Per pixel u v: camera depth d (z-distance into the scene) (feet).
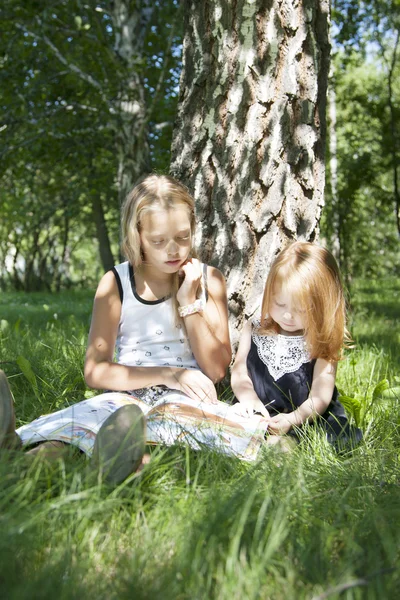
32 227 74.08
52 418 8.16
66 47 34.99
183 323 9.70
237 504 6.21
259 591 5.00
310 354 9.71
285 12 11.24
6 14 33.71
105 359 9.46
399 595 5.08
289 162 11.43
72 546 5.62
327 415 9.71
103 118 36.60
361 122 61.21
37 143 38.73
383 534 5.79
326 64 11.79
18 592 4.75
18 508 5.88
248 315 11.38
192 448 7.98
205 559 5.32
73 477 6.62
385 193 59.72
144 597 4.86
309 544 5.72
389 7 42.88
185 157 11.84
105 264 65.98
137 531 5.98
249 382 10.03
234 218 11.44
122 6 36.11
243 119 11.38
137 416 6.78
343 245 52.03
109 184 44.14
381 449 8.67
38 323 27.20
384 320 29.19
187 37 11.82
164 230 8.95
